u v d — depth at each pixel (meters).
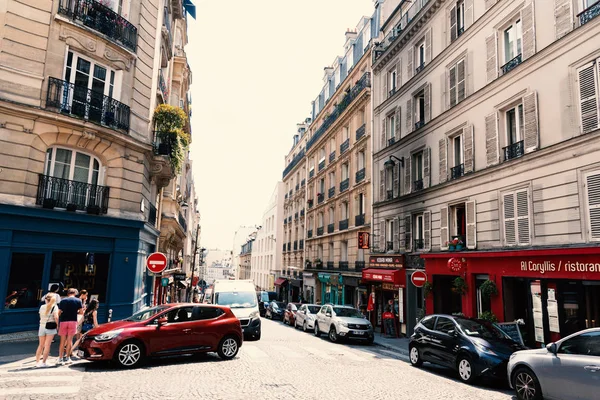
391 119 22.44
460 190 15.48
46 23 12.72
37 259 12.48
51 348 10.88
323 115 36.28
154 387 7.28
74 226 13.25
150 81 16.62
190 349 9.72
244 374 8.71
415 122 19.52
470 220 14.66
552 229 11.19
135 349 8.97
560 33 11.28
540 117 11.84
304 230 39.75
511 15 13.34
